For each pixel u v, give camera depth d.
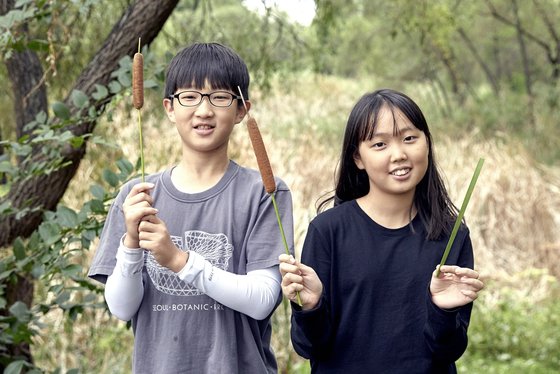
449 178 10.83
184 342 2.80
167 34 5.93
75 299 6.13
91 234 3.75
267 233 2.84
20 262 3.80
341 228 2.92
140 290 2.80
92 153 6.62
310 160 11.40
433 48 16.16
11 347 4.60
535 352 6.93
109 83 4.29
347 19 16.78
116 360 6.21
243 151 8.62
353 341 2.86
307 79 16.31
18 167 4.00
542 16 16.66
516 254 10.19
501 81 18.16
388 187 2.85
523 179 11.02
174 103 2.85
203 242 2.83
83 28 5.41
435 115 15.92
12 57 4.68
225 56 2.85
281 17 6.90
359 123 2.87
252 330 2.86
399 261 2.87
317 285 2.74
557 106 15.65
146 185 2.67
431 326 2.71
